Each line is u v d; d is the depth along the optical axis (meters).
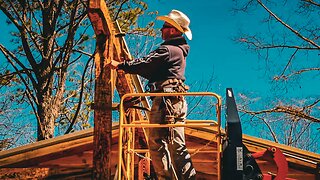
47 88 17.02
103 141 5.20
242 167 4.76
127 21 16.03
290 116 18.98
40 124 16.84
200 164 9.23
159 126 5.14
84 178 9.13
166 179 5.44
